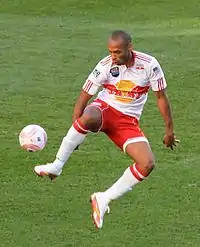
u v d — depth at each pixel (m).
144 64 27.58
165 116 28.28
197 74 64.56
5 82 61.09
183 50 76.56
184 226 32.47
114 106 27.91
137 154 27.31
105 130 28.23
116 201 35.06
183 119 49.97
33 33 86.31
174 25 93.31
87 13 101.94
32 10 103.56
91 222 32.84
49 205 34.69
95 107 27.86
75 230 31.98
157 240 31.02
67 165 40.16
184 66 68.25
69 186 37.22
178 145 43.81
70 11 103.19
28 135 29.05
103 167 40.06
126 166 40.25
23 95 56.44
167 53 75.06
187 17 99.00
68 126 48.09
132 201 35.16
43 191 36.50
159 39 83.12
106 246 30.41
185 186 37.12
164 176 38.53
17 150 42.69
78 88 59.31
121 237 31.30
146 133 46.53
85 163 40.53
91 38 83.44
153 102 53.94
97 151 42.62
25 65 68.19
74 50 76.00
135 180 27.47
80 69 66.94
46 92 57.59
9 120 49.22
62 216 33.50
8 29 89.00
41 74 64.50
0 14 100.88
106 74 27.80
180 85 60.25
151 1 108.38
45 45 78.56
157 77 27.72
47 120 49.44
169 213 33.81
